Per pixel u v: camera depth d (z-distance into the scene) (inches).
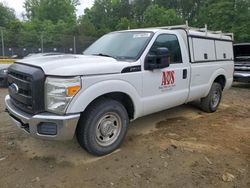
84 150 182.2
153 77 195.8
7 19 2427.4
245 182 151.2
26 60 175.8
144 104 192.5
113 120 177.5
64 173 156.6
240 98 381.7
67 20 2691.9
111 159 172.2
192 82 237.3
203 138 208.7
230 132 224.1
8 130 218.5
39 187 144.0
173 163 168.9
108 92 166.9
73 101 151.4
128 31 220.4
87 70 156.6
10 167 162.6
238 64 478.9
